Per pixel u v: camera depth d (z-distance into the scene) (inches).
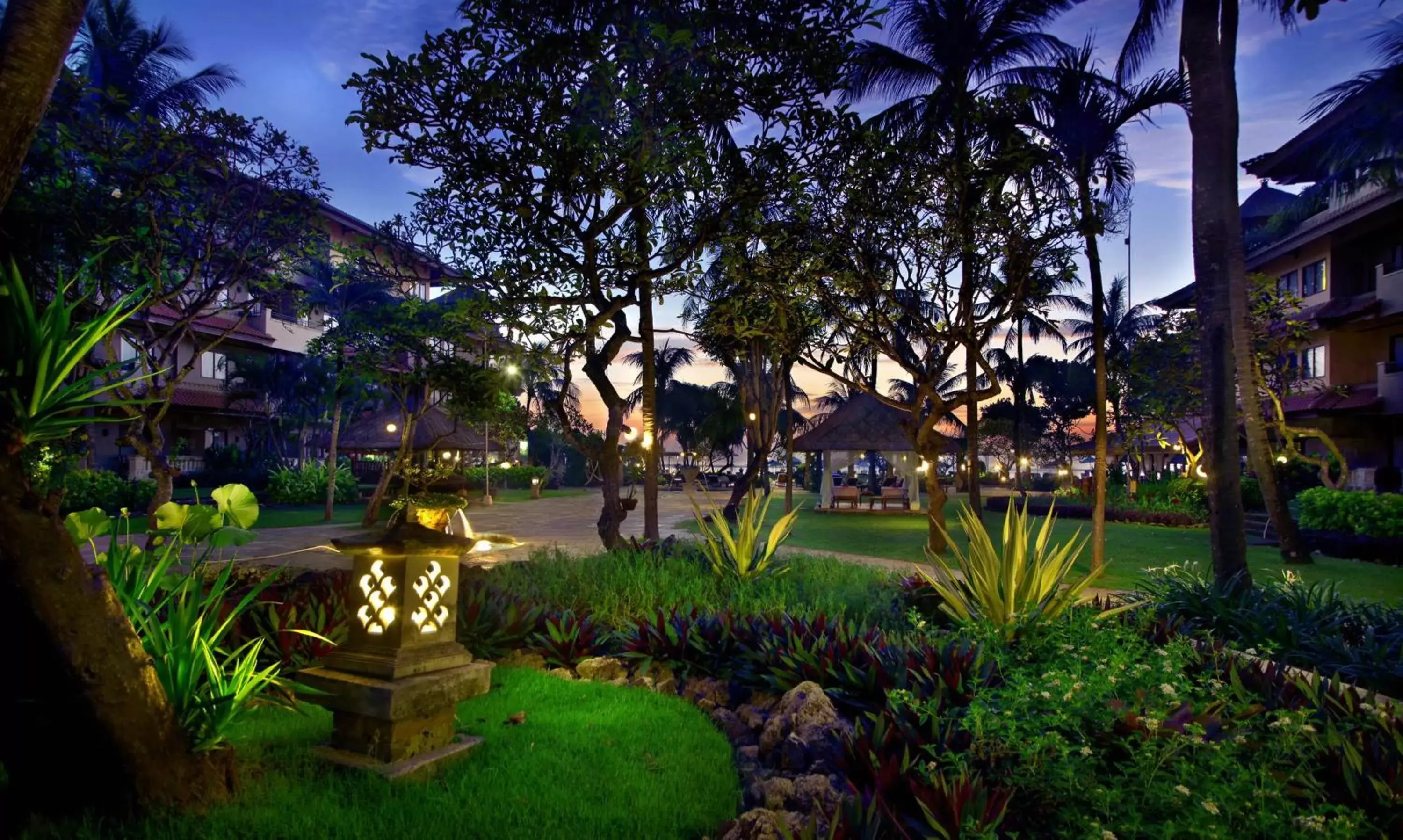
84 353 110.8
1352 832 95.6
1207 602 286.8
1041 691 135.0
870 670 183.0
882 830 110.8
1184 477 1107.3
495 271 416.2
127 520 144.2
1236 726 130.7
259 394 1368.1
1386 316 922.7
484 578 334.3
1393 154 785.6
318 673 146.6
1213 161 374.9
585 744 160.2
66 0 109.4
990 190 565.9
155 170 477.4
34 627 104.0
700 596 319.0
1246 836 100.4
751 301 560.1
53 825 111.7
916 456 1167.6
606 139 364.2
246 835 112.9
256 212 534.0
